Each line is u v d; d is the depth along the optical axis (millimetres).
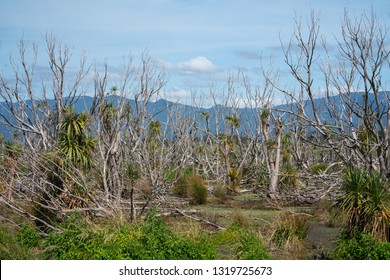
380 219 15242
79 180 18891
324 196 23125
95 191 19531
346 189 16141
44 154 18906
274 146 31531
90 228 14719
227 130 40531
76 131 19266
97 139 20312
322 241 17344
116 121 22656
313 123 22859
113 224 16281
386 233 15328
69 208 18422
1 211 18281
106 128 22766
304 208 24578
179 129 31891
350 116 22969
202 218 20203
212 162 40031
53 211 17906
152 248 13016
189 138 34031
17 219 18000
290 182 29250
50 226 16719
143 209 18312
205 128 41406
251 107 38156
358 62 21375
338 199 16672
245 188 33875
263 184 30641
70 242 13594
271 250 15984
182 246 13367
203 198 26750
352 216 15656
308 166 29812
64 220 17703
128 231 14156
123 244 12945
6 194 19719
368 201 15555
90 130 21781
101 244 13344
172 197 23828
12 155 22078
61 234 14648
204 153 41250
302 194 25922
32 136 26125
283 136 33625
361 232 15039
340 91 23344
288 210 23156
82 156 19172
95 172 22047
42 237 17109
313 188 26609
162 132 30375
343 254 14039
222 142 37875
